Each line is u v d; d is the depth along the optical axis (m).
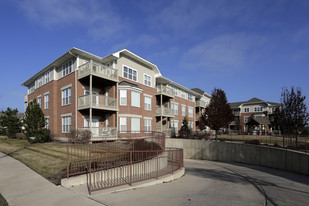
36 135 17.28
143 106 25.09
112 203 5.26
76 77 19.17
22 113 44.72
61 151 12.27
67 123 20.05
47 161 9.57
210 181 9.18
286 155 14.53
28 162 9.46
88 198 5.47
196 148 22.11
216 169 14.30
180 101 36.16
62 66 21.91
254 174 12.60
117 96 20.31
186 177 9.77
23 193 5.71
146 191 6.60
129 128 21.91
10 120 24.09
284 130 17.88
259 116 52.84
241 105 57.03
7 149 14.28
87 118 19.95
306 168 12.64
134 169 8.27
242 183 9.26
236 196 6.70
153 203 5.50
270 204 6.07
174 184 7.96
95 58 21.06
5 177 7.21
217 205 5.65
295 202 6.44
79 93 19.33
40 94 25.64
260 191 7.70
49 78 23.59
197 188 7.52
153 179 7.87
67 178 6.54
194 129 40.53
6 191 5.87
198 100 44.03
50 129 22.16
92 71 17.97
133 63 24.53
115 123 20.67
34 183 6.57
